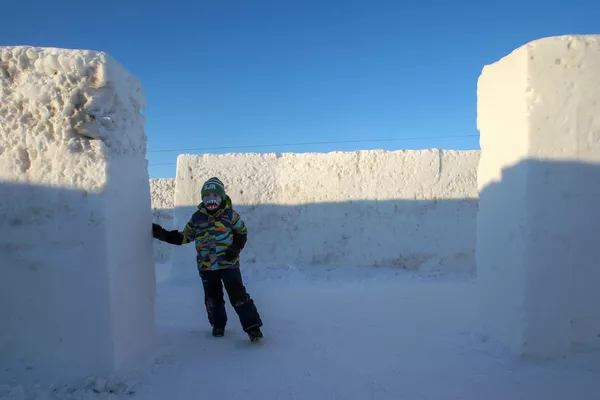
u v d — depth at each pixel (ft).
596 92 10.12
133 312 10.23
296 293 20.30
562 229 10.03
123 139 10.05
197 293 20.65
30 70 9.29
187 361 10.28
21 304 9.18
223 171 28.68
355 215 28.27
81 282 9.09
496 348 10.78
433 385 8.85
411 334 12.32
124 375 9.14
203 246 12.10
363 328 13.00
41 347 9.11
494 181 11.69
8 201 9.27
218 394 8.58
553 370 9.34
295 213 28.55
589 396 8.16
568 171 10.07
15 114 9.33
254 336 11.44
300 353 10.80
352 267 27.84
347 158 28.60
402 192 28.19
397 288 21.57
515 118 10.62
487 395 8.36
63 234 9.13
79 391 8.56
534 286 10.02
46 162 9.21
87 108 9.26
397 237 28.02
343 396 8.46
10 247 9.23
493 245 11.64
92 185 9.09
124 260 9.84
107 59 9.43
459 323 13.35
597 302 10.06
